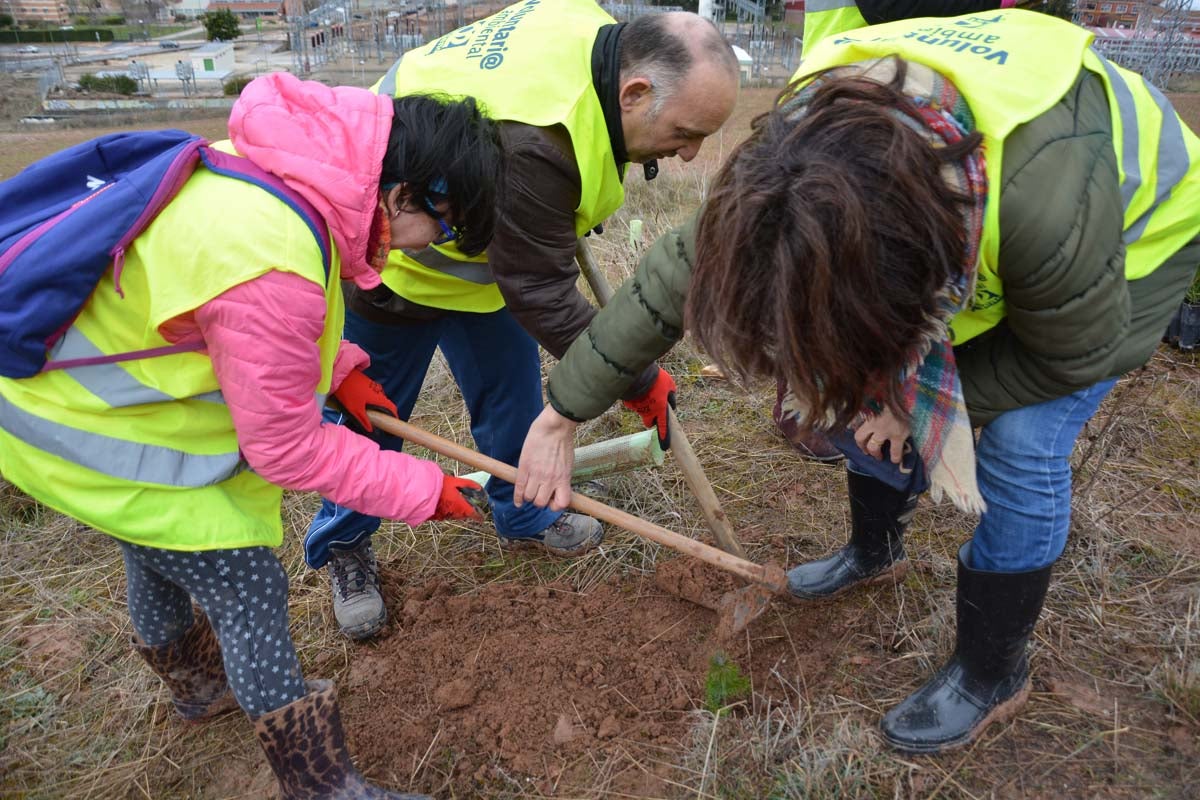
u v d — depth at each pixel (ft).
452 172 4.89
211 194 4.56
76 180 4.92
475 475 9.96
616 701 7.16
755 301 3.72
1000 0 6.21
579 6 6.75
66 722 7.23
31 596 8.68
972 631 6.11
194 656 6.80
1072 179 4.16
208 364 4.95
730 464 10.16
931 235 3.62
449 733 6.98
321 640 8.11
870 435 5.63
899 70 4.35
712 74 6.01
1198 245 5.23
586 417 5.89
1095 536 8.13
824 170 3.55
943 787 6.07
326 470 5.12
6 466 5.16
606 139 6.21
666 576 8.07
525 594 8.46
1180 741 6.20
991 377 5.23
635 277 5.44
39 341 4.65
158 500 5.08
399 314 7.37
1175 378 11.00
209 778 6.75
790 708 6.77
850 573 7.76
